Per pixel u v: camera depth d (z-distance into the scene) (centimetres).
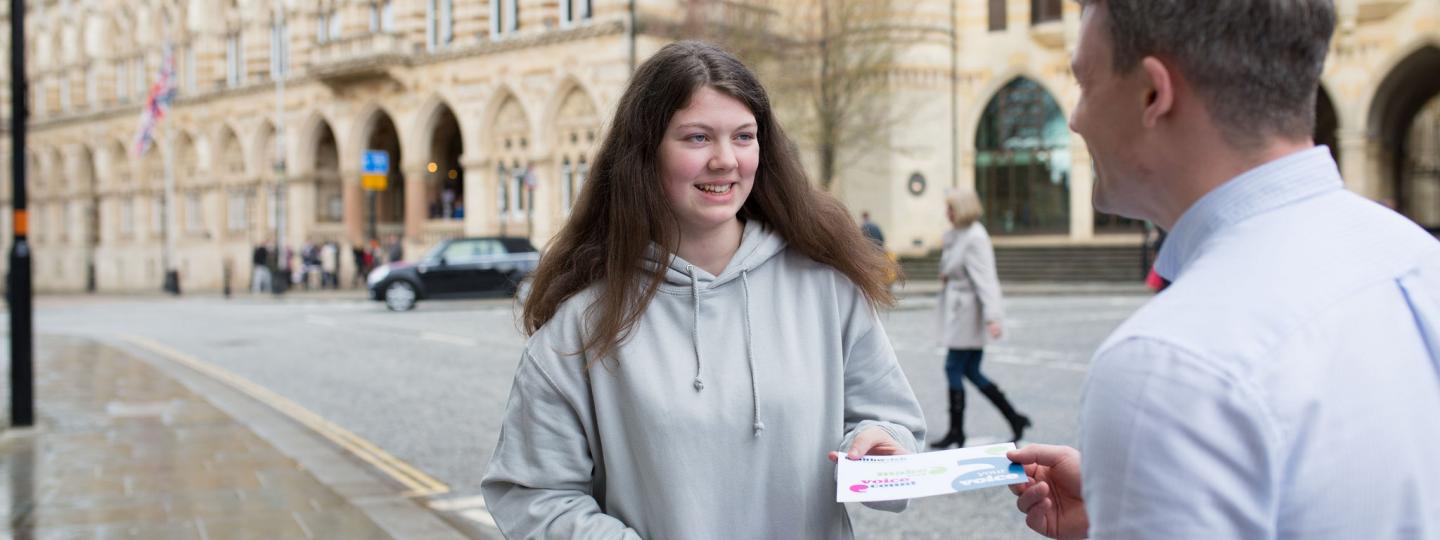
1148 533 101
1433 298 115
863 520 514
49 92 4931
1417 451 108
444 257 2206
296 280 3525
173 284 3569
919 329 1518
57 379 1077
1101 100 125
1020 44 2955
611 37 2636
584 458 190
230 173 3897
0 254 5253
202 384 1042
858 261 194
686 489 177
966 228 663
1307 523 104
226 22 3900
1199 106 116
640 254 185
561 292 194
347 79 3250
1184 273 115
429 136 3186
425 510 528
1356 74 2512
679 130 183
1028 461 166
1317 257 111
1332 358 105
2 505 529
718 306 186
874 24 2416
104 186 4544
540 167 2839
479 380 1070
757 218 196
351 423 822
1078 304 1930
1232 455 100
